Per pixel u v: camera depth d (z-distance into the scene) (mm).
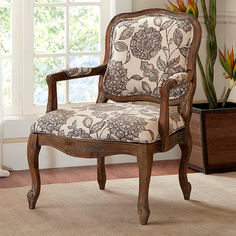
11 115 4363
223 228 3078
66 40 4414
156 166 4410
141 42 3543
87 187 3812
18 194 3637
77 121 3158
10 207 3396
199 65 4395
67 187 3803
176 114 3326
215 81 4746
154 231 3025
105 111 3258
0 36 4238
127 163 4492
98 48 4523
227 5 4633
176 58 3420
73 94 4480
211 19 4434
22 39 4316
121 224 3133
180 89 3402
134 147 3037
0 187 3818
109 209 3381
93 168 4344
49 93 3393
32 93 4383
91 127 3107
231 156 4219
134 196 3627
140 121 3055
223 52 4730
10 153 4242
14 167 4266
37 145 3303
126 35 3590
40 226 3098
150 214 3295
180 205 3455
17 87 4352
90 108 3352
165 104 3041
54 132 3193
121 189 3771
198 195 3648
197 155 4230
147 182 3057
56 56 4410
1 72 4043
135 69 3541
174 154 4656
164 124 3049
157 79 3473
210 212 3332
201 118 4141
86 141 3119
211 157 4164
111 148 3080
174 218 3229
